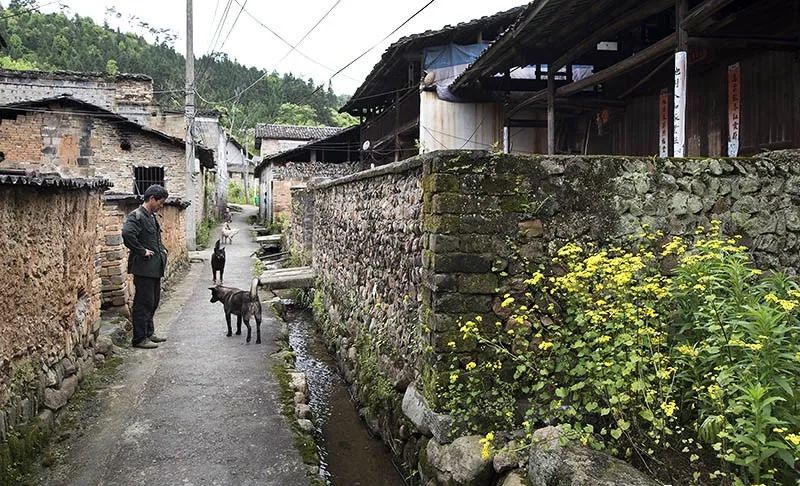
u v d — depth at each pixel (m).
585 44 7.12
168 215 11.37
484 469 3.62
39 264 4.27
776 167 4.31
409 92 14.07
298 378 5.98
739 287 3.10
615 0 6.14
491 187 4.02
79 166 18.89
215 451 4.21
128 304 8.07
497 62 8.84
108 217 7.63
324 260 10.17
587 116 10.48
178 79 46.09
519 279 4.05
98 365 5.89
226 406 5.06
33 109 18.22
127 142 19.30
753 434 2.35
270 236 22.44
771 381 2.56
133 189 19.42
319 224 10.91
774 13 6.12
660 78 8.07
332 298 8.98
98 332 6.20
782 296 3.33
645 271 3.91
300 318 10.72
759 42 5.51
